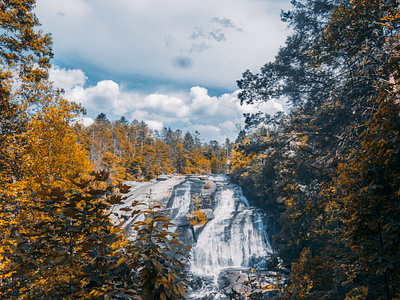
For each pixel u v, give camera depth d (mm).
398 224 3395
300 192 20938
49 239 2086
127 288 2086
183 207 38938
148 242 2156
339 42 14594
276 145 21219
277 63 21797
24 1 15781
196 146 136250
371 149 3746
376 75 13703
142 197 39719
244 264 29656
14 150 14453
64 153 14297
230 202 40312
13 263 1914
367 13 12602
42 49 16578
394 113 3680
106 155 60906
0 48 14750
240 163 45938
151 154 86812
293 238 21297
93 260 2162
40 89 16953
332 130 17688
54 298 1923
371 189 3666
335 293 6172
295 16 21828
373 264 3783
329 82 19672
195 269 28281
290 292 6070
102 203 2188
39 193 2010
